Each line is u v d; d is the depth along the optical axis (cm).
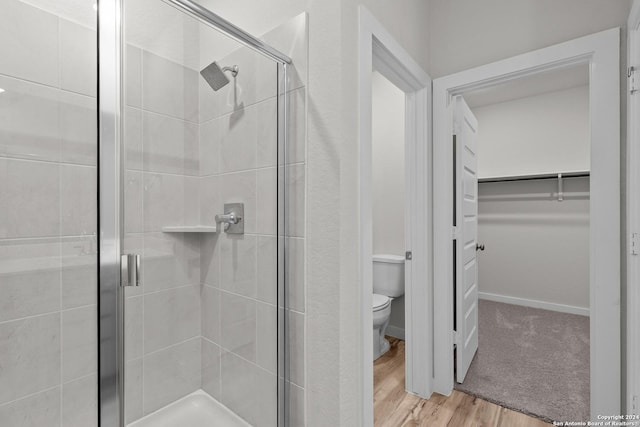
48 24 116
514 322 323
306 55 128
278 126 131
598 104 145
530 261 377
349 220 123
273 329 134
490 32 179
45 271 116
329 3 121
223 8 161
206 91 129
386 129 296
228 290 140
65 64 120
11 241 109
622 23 143
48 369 117
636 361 129
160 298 129
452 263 198
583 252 345
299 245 130
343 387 120
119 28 116
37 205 113
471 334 235
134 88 119
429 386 194
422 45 190
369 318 132
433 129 197
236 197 137
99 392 112
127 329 118
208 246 140
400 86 188
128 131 118
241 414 138
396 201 290
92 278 125
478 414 178
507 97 378
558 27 158
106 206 114
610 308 140
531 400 189
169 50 124
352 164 125
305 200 128
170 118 127
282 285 133
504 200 393
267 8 142
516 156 384
